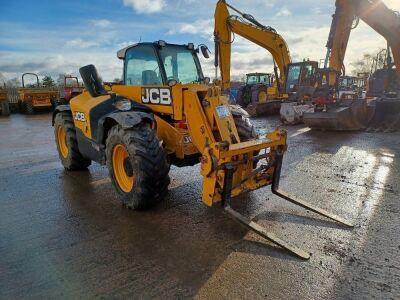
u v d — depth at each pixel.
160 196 3.52
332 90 10.72
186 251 2.74
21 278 2.39
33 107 17.09
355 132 8.76
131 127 3.37
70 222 3.35
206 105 3.49
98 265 2.55
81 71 4.52
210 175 3.04
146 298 2.16
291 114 10.45
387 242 2.85
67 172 5.26
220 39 10.06
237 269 2.47
